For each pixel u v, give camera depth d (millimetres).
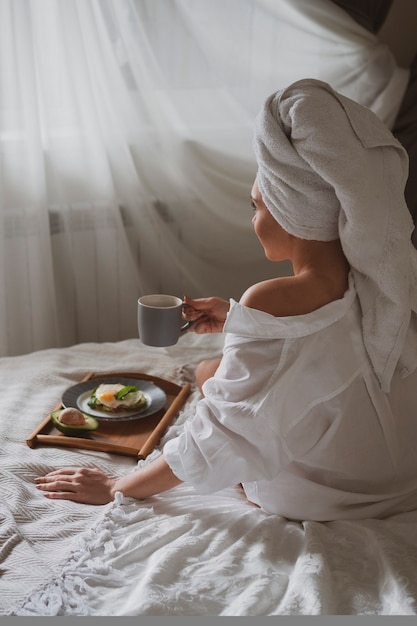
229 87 2748
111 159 2650
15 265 2547
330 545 1298
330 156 1301
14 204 2498
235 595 1164
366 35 2742
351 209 1306
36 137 2426
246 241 2955
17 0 2312
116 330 2812
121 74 2584
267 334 1309
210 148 2787
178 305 1618
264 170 1372
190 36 2652
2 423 1659
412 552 1263
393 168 1376
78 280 2701
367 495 1395
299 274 1396
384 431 1393
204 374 1787
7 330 2594
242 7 2672
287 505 1393
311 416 1345
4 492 1414
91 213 2639
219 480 1313
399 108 2859
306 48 2764
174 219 2834
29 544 1279
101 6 2482
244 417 1285
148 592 1136
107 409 1683
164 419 1681
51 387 1847
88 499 1427
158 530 1325
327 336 1343
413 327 1449
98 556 1256
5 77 2369
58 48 2449
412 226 1412
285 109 1343
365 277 1391
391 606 1135
